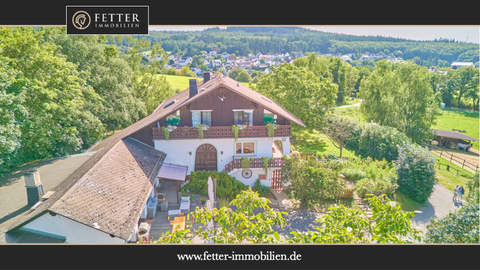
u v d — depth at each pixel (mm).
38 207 12422
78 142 24938
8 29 20734
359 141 36062
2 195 15734
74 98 25281
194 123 24500
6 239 10797
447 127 49500
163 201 20344
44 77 22219
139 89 45094
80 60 30078
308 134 43688
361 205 22750
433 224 15141
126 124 39281
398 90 41438
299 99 37688
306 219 20375
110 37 37125
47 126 21875
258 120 24922
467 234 13055
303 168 22203
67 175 17531
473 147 42750
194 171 23969
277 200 22922
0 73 16641
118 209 13031
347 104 77375
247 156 25156
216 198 22359
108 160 17219
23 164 22219
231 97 24234
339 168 27297
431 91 39656
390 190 24297
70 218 10805
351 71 94000
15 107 17469
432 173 25469
